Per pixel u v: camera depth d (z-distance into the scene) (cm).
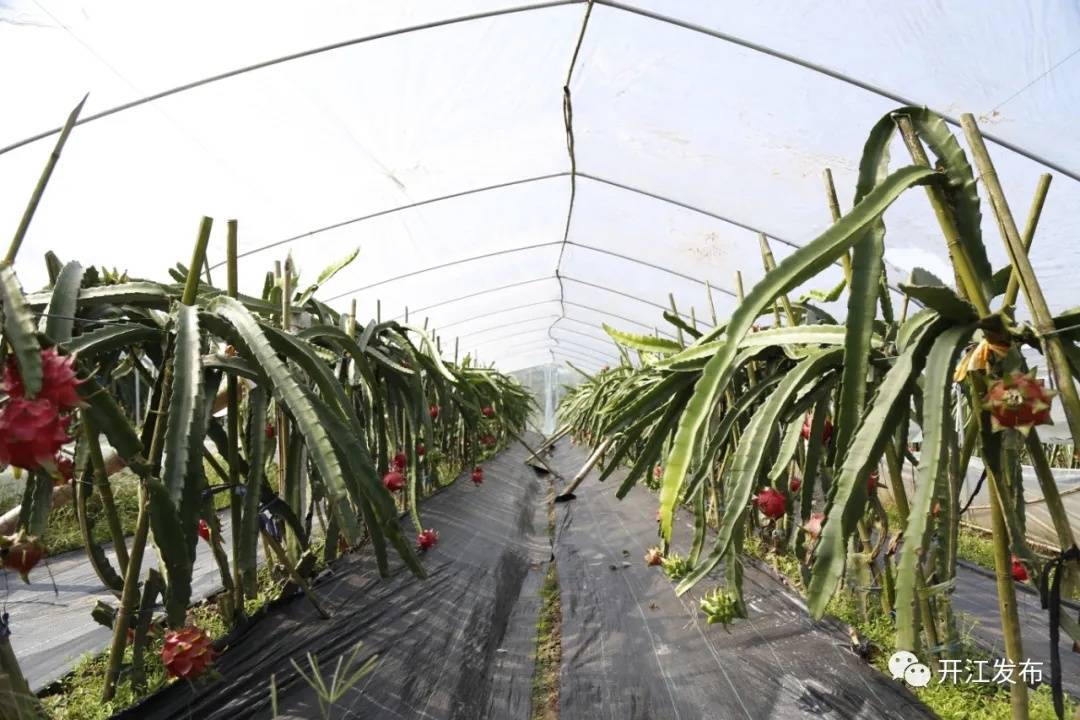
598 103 259
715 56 222
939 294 78
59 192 239
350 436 125
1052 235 234
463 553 279
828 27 194
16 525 153
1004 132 209
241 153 255
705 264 421
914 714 127
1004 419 77
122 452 106
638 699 163
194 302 129
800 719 136
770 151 267
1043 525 301
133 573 133
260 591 197
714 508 245
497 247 448
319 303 224
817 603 81
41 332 97
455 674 176
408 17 206
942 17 178
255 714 135
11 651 102
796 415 131
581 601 241
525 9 208
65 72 193
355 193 312
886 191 82
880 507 156
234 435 157
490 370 488
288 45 208
